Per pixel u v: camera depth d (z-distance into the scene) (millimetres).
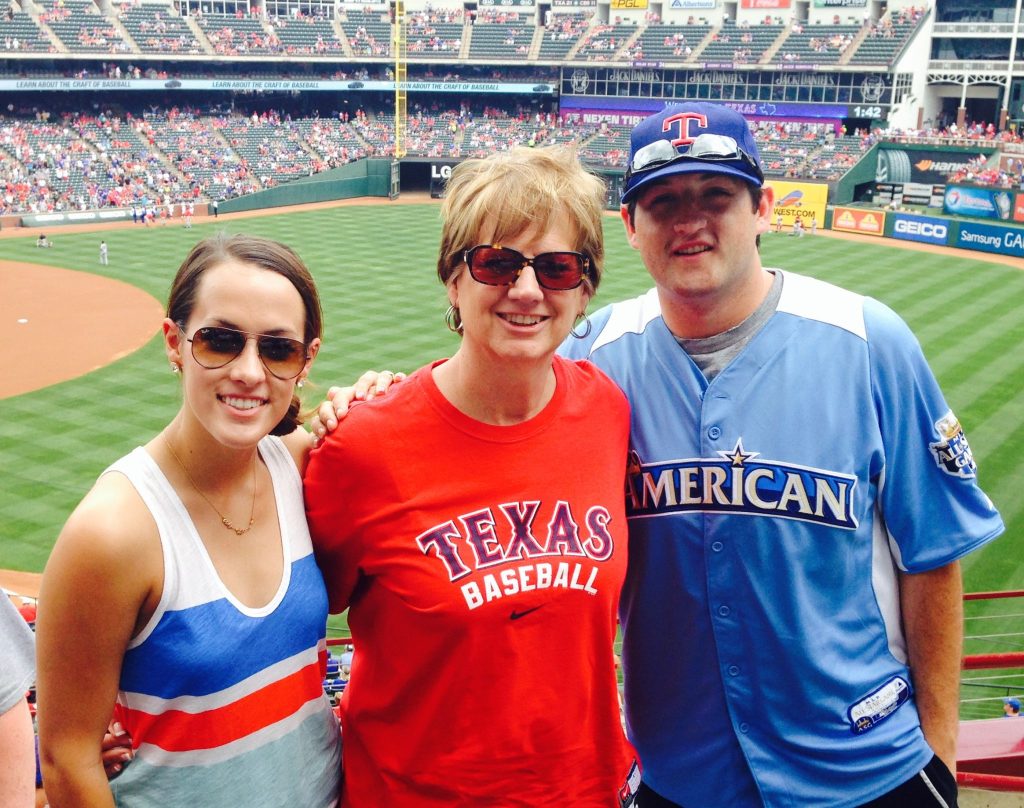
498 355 1070
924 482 1212
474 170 1099
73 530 997
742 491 1201
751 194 1181
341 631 4957
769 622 1204
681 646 1262
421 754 1123
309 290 1115
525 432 1126
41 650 1022
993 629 5074
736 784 1257
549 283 1059
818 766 1219
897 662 1269
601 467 1164
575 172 1099
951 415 1214
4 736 1048
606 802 1172
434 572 1078
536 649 1090
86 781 1034
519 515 1106
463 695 1088
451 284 1135
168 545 1028
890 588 1261
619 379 1290
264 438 1197
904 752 1223
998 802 1833
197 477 1072
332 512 1146
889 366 1194
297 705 1116
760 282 1239
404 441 1113
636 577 1281
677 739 1288
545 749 1112
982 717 4215
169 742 1052
